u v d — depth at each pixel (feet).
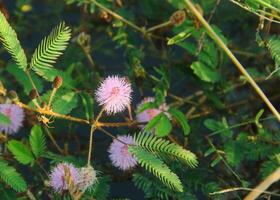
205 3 2.27
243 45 2.57
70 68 2.16
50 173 2.00
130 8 2.52
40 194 2.05
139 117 2.06
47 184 1.99
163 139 2.00
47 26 2.66
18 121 2.04
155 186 1.97
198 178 2.04
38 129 1.98
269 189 2.19
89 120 1.99
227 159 2.06
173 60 2.34
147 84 2.25
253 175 2.25
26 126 2.11
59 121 2.19
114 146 1.97
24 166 2.16
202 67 2.16
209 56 2.17
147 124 2.00
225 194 2.04
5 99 2.00
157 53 2.36
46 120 1.94
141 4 2.43
